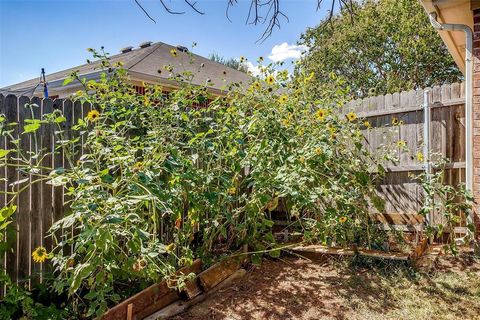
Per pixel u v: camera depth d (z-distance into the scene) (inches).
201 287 116.6
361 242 157.0
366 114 187.8
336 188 136.6
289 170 129.2
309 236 144.6
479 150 146.5
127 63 335.3
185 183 114.8
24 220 108.4
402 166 176.4
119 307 96.4
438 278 124.3
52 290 103.9
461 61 256.4
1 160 101.7
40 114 113.3
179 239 122.9
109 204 85.1
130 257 100.1
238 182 145.0
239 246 147.8
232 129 130.2
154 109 138.5
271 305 110.2
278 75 159.9
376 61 551.2
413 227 169.5
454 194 153.8
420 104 171.8
